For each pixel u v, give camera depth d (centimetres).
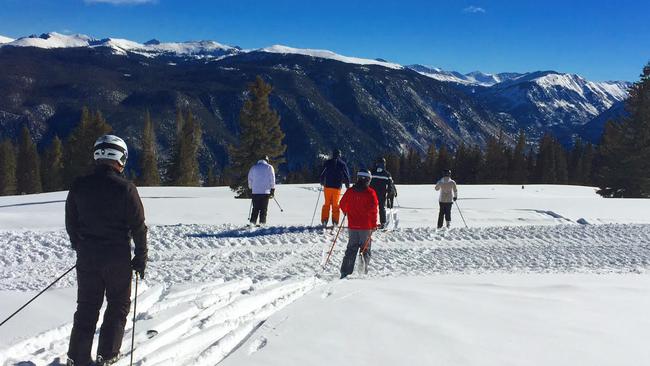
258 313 549
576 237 1278
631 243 1214
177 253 1010
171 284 704
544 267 967
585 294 646
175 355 419
